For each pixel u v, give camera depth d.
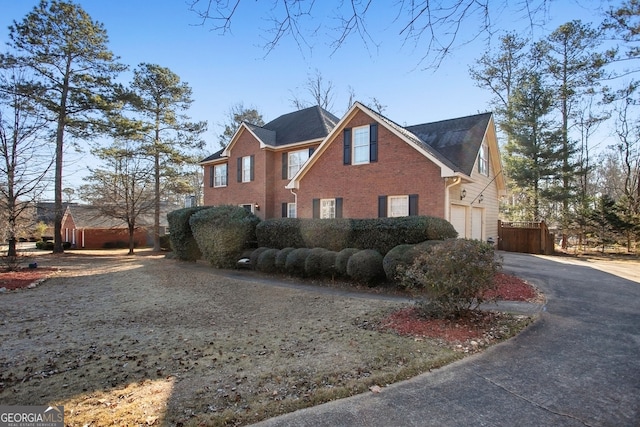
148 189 25.69
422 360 4.37
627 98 18.22
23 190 16.92
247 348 5.04
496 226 18.91
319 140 18.50
